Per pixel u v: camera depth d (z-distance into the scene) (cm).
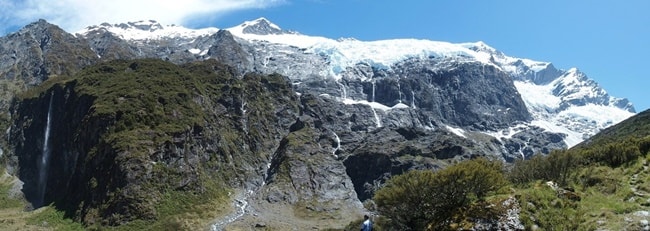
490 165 4400
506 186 3516
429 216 3669
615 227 2877
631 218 2953
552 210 3048
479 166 3597
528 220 2897
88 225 16950
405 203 3894
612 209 3111
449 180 3550
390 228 4200
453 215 3147
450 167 3759
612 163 4347
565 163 4500
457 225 3002
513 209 2972
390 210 4156
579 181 4041
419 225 3691
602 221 2970
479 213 3000
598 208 3150
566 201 3183
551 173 4497
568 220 2986
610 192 3606
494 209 3000
